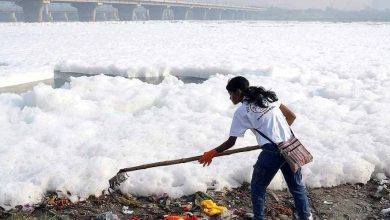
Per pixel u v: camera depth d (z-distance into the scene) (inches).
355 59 780.6
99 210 182.4
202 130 276.4
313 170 214.5
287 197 194.5
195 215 175.2
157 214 178.9
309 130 277.7
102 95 378.9
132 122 303.3
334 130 281.4
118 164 211.5
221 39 1439.5
